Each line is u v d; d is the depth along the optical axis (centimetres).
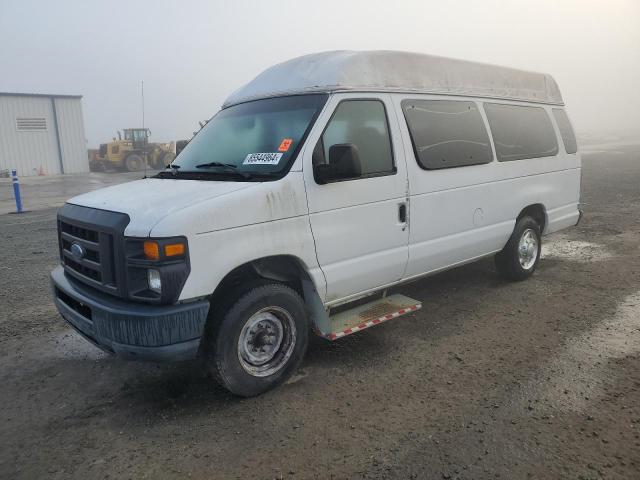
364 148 429
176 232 323
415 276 491
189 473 298
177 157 480
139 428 347
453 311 542
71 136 3359
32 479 298
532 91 646
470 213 529
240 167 405
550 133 656
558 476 282
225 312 358
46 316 567
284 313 387
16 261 820
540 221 655
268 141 412
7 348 486
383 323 516
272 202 366
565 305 545
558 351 436
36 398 393
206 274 336
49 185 2400
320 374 413
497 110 578
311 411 359
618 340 452
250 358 376
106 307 337
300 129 402
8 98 3125
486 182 545
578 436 317
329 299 418
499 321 510
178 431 341
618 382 380
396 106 460
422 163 473
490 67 585
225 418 354
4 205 1634
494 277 651
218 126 472
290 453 312
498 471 288
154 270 325
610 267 673
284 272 405
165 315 322
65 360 458
